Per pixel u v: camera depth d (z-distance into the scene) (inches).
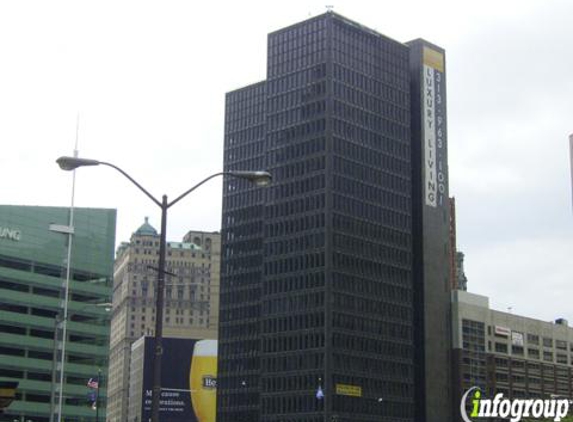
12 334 7199.8
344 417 7869.1
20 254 7391.7
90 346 7573.8
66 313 7391.7
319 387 7391.7
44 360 7313.0
